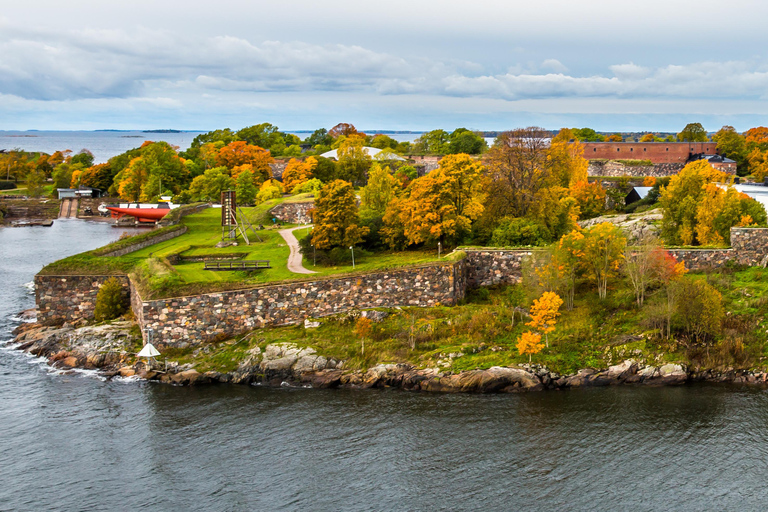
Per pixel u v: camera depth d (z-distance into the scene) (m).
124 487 44.91
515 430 51.38
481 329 64.25
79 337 67.25
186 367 62.09
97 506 42.88
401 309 68.94
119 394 58.56
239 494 44.09
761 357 58.50
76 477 46.03
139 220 167.00
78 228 160.50
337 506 42.81
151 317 64.19
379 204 105.44
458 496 43.62
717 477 45.03
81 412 55.25
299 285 67.44
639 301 66.12
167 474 46.44
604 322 64.69
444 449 48.97
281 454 48.78
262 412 55.06
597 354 60.34
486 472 46.09
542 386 58.00
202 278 72.69
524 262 73.12
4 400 57.03
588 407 54.56
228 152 197.12
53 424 53.19
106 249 83.81
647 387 57.66
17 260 114.12
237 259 86.56
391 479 45.53
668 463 46.69
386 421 53.03
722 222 78.56
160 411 55.41
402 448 49.19
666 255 69.88
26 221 171.62
